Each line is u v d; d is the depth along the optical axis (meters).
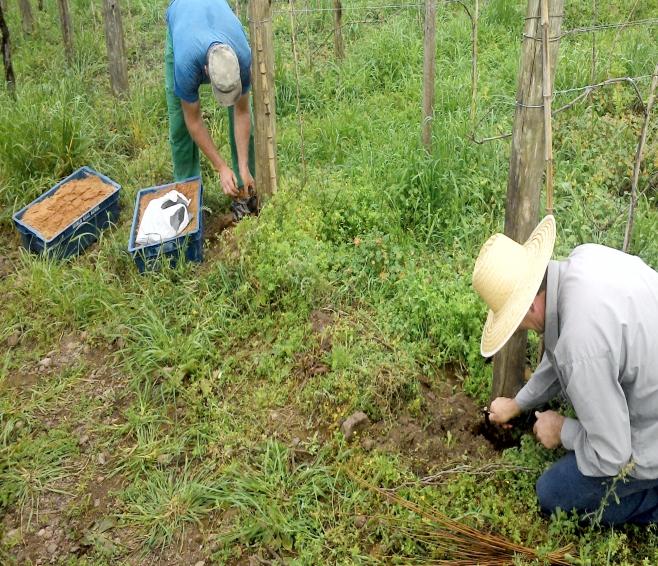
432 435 3.31
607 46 6.14
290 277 4.00
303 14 7.51
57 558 3.02
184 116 4.54
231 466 3.19
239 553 2.90
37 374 3.93
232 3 7.57
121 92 6.43
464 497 2.94
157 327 3.91
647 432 2.47
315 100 6.21
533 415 3.22
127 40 7.70
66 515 3.17
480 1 7.24
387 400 3.38
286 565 2.83
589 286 2.38
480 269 2.60
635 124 5.11
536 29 2.47
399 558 2.74
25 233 4.70
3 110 5.70
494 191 4.59
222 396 3.62
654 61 5.77
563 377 2.49
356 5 7.79
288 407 3.52
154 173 5.46
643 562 2.60
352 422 3.27
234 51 4.15
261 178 4.72
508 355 3.07
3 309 4.36
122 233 4.82
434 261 4.25
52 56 7.32
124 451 3.42
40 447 3.46
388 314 3.89
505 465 3.01
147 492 3.21
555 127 5.17
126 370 3.84
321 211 4.52
